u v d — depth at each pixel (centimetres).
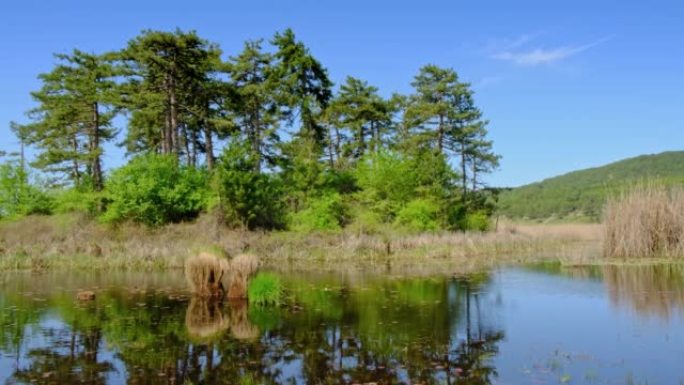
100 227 3453
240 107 4312
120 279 2080
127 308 1446
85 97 4250
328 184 4172
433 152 4831
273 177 3900
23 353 998
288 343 1061
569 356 948
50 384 828
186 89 4062
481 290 1719
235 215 3372
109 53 3847
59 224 3616
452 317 1302
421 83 5331
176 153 3869
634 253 2503
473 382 817
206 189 3662
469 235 3578
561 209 8231
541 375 843
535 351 987
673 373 841
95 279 2081
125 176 3522
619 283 1780
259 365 918
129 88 3891
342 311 1384
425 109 5038
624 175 10962
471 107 5216
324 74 4381
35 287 1858
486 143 5091
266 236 3231
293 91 4241
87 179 4272
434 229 3766
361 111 5181
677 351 966
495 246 3297
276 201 3747
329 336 1116
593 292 1623
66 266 2536
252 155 3569
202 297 1622
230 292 1598
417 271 2291
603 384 795
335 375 864
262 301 1498
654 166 11000
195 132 4741
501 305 1451
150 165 3559
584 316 1287
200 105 4262
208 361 943
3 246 3030
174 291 1752
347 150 5216
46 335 1138
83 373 879
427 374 861
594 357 938
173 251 2744
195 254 1692
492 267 2417
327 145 5175
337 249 2962
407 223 3766
